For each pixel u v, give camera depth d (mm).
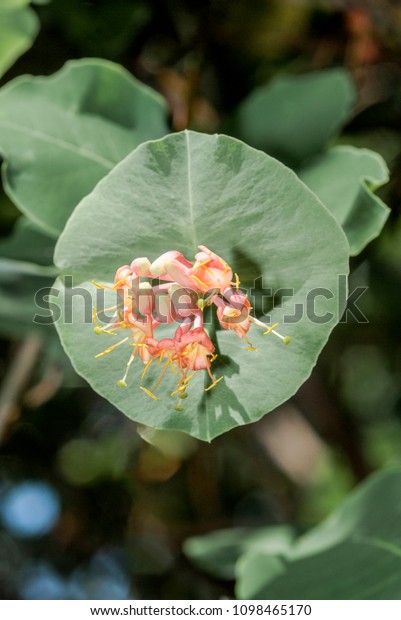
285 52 548
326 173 406
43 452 641
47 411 625
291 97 440
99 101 406
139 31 528
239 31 542
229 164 334
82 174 399
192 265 335
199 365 340
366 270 584
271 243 338
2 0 444
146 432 355
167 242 340
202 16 536
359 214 380
